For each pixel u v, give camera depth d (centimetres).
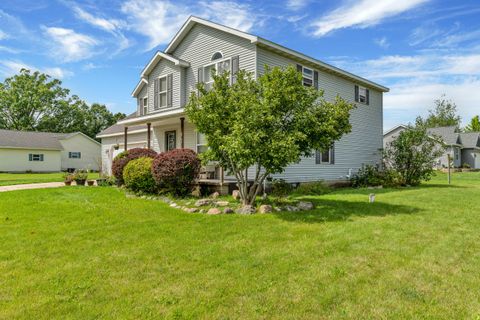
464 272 386
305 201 896
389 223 632
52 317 284
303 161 1332
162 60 1516
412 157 1487
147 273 381
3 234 548
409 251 461
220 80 786
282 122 734
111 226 603
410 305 308
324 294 328
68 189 1153
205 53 1337
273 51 1209
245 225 615
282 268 396
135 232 561
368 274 379
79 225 611
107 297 321
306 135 706
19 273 380
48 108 4144
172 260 423
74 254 447
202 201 851
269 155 695
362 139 1673
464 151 3619
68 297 320
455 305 308
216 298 319
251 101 707
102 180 1382
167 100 1470
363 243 499
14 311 293
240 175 824
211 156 789
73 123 4394
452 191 1186
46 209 767
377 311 296
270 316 287
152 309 298
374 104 1773
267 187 1117
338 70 1459
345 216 703
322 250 464
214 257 434
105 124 4722
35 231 568
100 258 430
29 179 1847
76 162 3388
